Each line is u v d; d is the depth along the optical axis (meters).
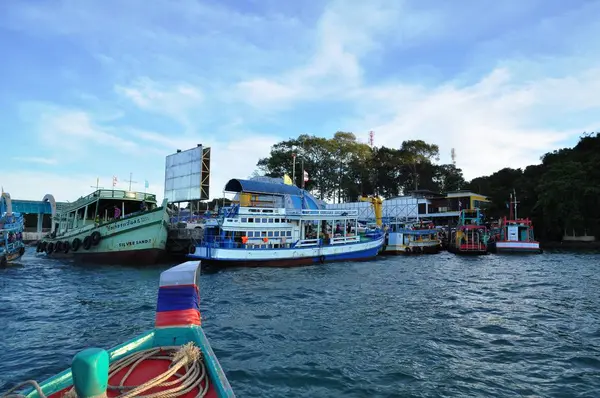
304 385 7.68
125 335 11.16
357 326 12.06
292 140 73.31
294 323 12.40
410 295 17.50
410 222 52.53
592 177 54.00
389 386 7.67
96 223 33.22
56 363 8.91
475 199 67.44
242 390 7.40
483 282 21.94
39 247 42.28
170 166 39.56
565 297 17.23
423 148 77.38
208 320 12.80
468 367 8.70
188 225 35.16
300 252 30.33
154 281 21.44
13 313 13.97
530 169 69.81
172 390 4.42
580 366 8.77
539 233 60.28
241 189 30.67
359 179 76.50
